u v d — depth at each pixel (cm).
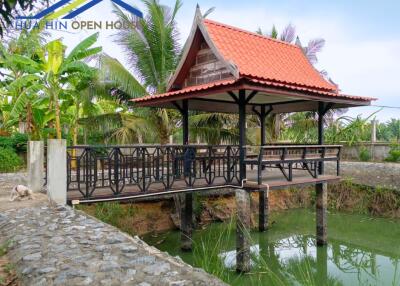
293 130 1556
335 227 1172
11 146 1402
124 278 295
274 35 1565
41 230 433
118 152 669
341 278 765
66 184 609
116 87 1189
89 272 306
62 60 1230
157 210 1093
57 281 290
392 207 1255
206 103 988
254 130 1430
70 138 1466
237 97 847
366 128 1585
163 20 1174
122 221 999
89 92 1227
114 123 1239
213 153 938
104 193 662
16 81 1134
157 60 1202
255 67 839
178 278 297
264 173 1047
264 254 905
